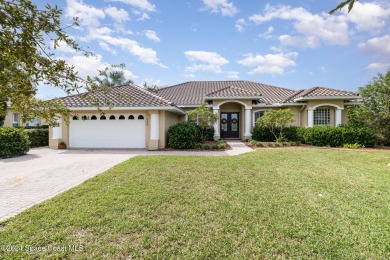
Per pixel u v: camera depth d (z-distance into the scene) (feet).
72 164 36.86
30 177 28.60
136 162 35.32
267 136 68.90
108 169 31.35
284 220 16.28
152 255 12.37
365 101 69.26
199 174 28.27
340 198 20.63
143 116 56.08
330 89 72.69
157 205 18.60
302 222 16.02
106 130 56.65
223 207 18.38
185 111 74.95
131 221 15.89
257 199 20.20
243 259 12.12
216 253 12.58
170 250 12.81
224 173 28.91
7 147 43.50
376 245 13.35
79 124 56.95
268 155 43.39
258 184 24.50
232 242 13.58
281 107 76.02
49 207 18.13
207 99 72.18
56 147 56.29
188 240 13.78
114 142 56.54
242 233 14.60
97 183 24.39
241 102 72.64
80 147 56.95
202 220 16.19
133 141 56.29
